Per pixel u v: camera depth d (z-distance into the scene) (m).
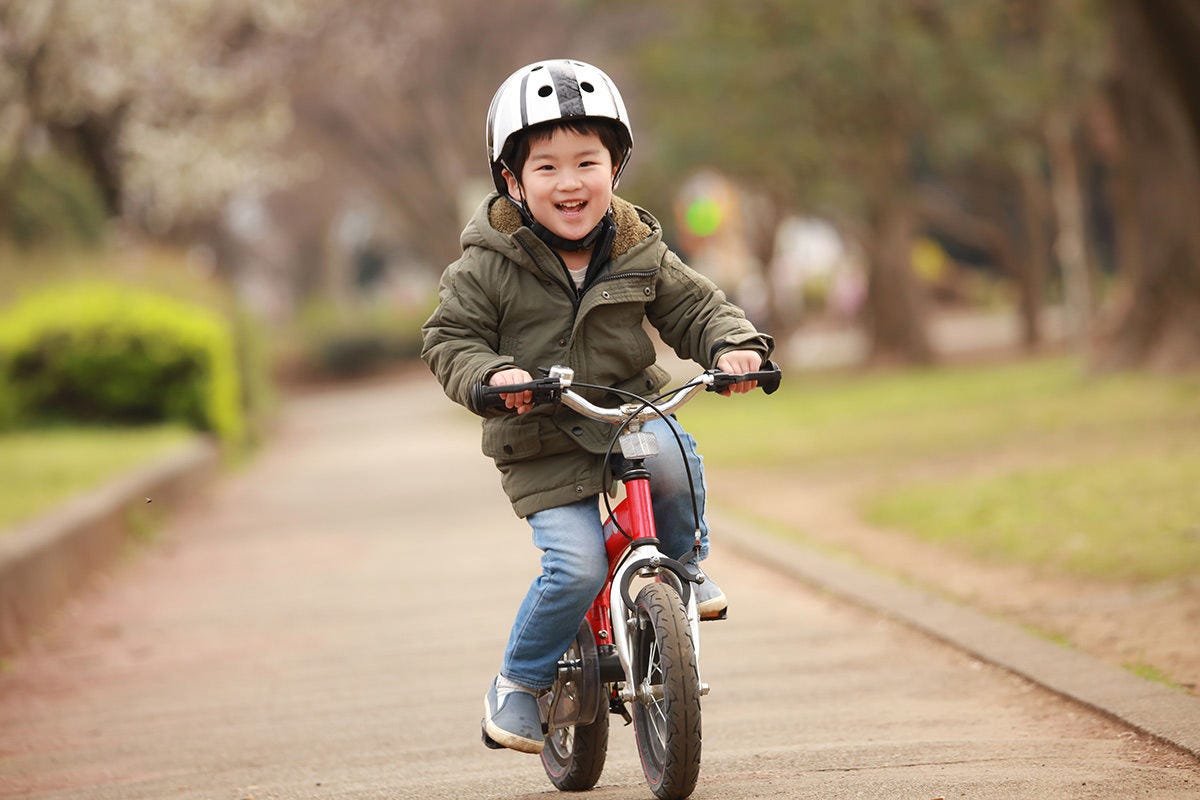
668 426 14.12
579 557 13.80
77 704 22.33
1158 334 64.50
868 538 32.16
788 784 14.76
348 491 54.75
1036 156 93.44
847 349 139.12
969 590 25.23
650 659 13.93
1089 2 76.75
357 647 24.95
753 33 83.19
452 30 127.94
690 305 14.28
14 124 75.88
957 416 58.84
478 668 22.41
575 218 13.66
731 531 34.25
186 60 90.69
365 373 178.12
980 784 14.29
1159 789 13.84
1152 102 63.66
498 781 16.09
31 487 40.78
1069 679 18.31
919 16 83.00
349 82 125.69
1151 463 36.25
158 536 42.75
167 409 65.69
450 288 14.05
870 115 85.94
